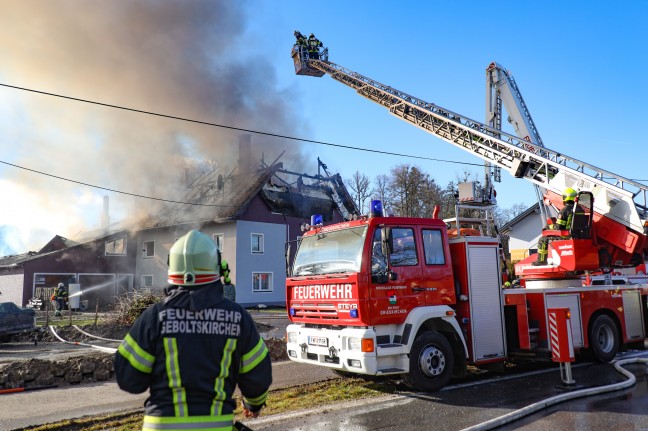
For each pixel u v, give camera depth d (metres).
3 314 13.61
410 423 5.11
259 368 2.31
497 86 19.11
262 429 4.98
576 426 5.00
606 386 6.44
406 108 18.39
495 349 7.14
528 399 6.05
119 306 15.54
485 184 18.53
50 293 28.16
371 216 6.45
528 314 7.81
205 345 2.16
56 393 6.96
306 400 6.15
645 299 9.61
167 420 2.06
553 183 11.06
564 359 6.72
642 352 9.91
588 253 8.63
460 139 15.74
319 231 7.09
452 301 6.82
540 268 9.08
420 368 6.41
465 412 5.50
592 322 8.53
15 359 10.34
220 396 2.13
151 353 2.14
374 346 5.97
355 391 6.56
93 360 8.07
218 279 2.33
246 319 2.33
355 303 6.11
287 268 7.54
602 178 9.66
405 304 6.35
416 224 6.73
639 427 4.91
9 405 6.28
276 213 29.14
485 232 8.62
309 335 6.76
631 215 8.59
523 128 18.36
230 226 27.58
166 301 2.22
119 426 5.24
